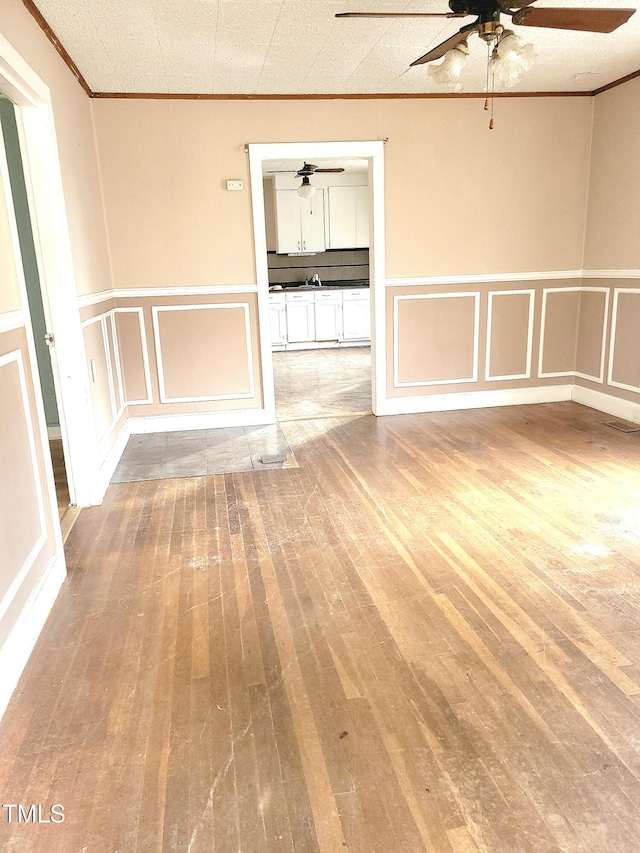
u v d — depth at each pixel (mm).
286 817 1449
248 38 3293
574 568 2535
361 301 9062
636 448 4023
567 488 3389
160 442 4508
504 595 2354
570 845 1355
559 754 1605
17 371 2172
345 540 2852
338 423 4852
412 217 4727
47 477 2459
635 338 4504
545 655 1997
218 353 4750
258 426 4852
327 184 8930
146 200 4402
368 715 1764
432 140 4617
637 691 1828
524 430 4496
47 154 2926
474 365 5102
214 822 1442
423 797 1490
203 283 4609
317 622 2221
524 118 4695
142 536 2965
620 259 4602
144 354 4648
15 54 2371
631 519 2980
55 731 1738
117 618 2285
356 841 1383
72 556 2781
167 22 3033
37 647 2123
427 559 2648
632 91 4297
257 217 4547
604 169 4684
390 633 2141
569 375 5297
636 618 2182
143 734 1720
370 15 2463
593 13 2488
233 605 2348
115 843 1398
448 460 3908
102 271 4141
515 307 5051
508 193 4812
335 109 4457
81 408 3244
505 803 1466
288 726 1732
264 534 2939
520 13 2490
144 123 4281
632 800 1463
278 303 8859
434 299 4902
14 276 2209
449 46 2727
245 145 4422
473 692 1843
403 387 5039
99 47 3326
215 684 1915
